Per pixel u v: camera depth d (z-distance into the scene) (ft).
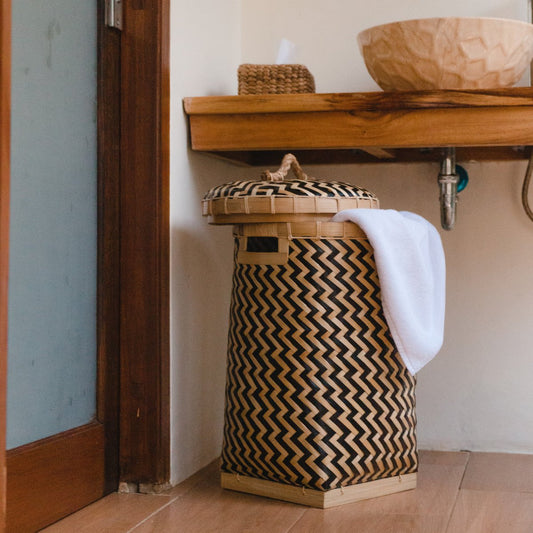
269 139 5.39
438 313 5.16
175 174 5.30
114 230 5.02
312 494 4.74
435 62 5.23
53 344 4.41
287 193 4.73
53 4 4.37
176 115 5.32
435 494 5.03
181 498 4.94
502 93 5.03
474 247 6.29
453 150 5.87
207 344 5.88
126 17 5.08
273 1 6.63
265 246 4.97
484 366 6.29
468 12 6.26
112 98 5.00
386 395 4.90
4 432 3.19
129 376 5.08
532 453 6.22
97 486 4.87
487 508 4.71
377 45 5.39
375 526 4.37
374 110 5.23
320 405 4.71
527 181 6.00
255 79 5.79
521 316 6.22
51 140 4.36
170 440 5.18
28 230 4.16
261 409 4.85
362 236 4.81
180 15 5.38
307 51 6.56
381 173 6.46
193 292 5.60
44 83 4.30
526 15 6.13
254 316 4.89
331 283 4.74
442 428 6.38
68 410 4.58
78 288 4.66
